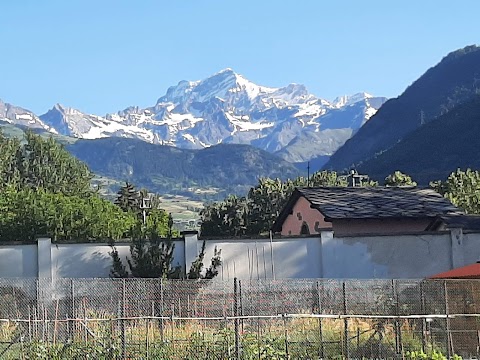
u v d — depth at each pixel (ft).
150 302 75.00
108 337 61.93
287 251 102.73
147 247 96.07
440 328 70.28
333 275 103.65
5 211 133.80
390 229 118.11
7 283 78.18
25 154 281.74
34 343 60.49
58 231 131.34
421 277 106.83
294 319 72.23
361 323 70.54
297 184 247.29
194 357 61.31
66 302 75.56
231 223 212.02
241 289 75.31
